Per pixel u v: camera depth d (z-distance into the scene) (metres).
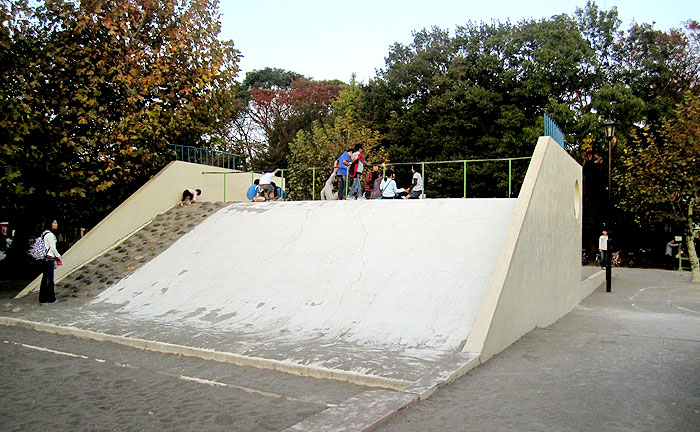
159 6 15.17
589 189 30.39
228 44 16.94
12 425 4.73
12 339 8.33
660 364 6.24
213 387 5.77
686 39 30.75
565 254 11.66
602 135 26.80
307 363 6.29
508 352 6.98
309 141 32.16
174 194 15.49
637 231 32.03
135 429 4.61
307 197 29.20
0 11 12.15
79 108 13.58
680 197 21.44
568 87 29.48
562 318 10.64
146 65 15.10
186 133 16.77
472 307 7.64
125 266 12.29
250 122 47.06
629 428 4.27
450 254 9.05
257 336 7.75
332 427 4.23
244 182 18.11
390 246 9.78
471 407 4.82
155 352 7.39
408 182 31.16
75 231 18.70
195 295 10.09
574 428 4.28
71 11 13.84
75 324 8.91
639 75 29.88
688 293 16.58
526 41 30.06
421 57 32.44
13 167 12.59
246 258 10.96
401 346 7.00
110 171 14.20
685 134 20.23
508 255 7.66
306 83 46.62
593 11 31.02
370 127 33.72
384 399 4.91
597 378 5.68
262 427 4.57
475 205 10.52
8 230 21.78
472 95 28.81
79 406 5.24
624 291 17.17
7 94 12.49
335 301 8.65
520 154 28.23
